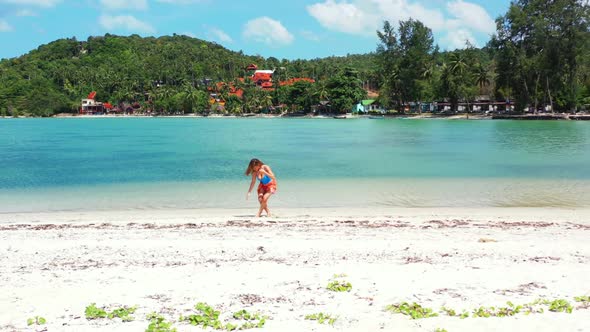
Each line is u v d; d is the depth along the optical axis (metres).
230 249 11.29
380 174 27.42
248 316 7.47
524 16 103.31
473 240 12.09
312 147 49.84
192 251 11.18
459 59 131.25
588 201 18.59
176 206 18.34
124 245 11.80
